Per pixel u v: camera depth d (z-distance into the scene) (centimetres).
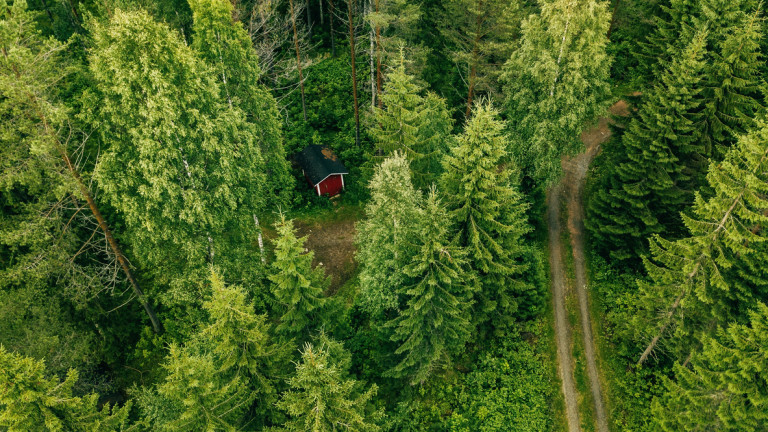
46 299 2211
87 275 2241
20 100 1762
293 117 3941
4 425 1321
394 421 2277
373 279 1964
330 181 3381
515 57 2625
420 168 2534
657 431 1958
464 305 2039
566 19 2286
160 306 2775
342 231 3259
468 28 3022
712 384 1638
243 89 2278
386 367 2383
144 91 1761
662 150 2527
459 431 2283
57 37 3862
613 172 2767
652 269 2177
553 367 2538
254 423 1800
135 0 2853
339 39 4647
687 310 2158
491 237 2044
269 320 2523
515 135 2784
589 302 2808
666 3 3203
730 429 1675
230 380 1672
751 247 1977
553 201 3356
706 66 2430
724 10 2469
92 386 2353
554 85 2495
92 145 3253
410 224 1800
